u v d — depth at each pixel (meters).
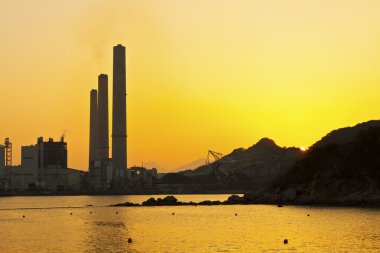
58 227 151.50
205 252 96.25
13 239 121.38
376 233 120.06
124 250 100.69
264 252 95.12
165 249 101.00
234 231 131.38
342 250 96.12
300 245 103.12
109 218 186.38
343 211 191.75
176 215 196.25
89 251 100.25
